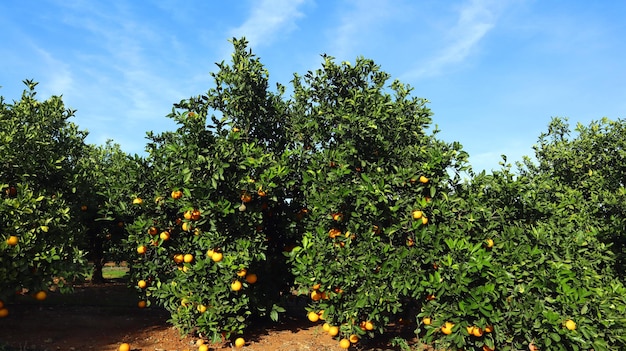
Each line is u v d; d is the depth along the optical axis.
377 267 6.30
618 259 6.79
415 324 8.06
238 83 7.63
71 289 6.66
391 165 7.30
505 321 5.35
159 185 7.62
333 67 8.18
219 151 6.73
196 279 6.85
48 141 7.75
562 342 5.18
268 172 6.75
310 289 6.61
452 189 6.76
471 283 5.55
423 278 5.91
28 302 8.94
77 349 6.17
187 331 6.87
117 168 9.94
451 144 6.83
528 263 5.54
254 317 8.08
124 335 7.07
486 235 6.12
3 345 5.91
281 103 8.66
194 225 6.91
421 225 6.20
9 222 6.31
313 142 8.14
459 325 5.36
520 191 6.55
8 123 7.29
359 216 6.46
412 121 8.02
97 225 8.45
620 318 4.98
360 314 6.41
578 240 6.12
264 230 8.05
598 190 9.37
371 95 7.70
